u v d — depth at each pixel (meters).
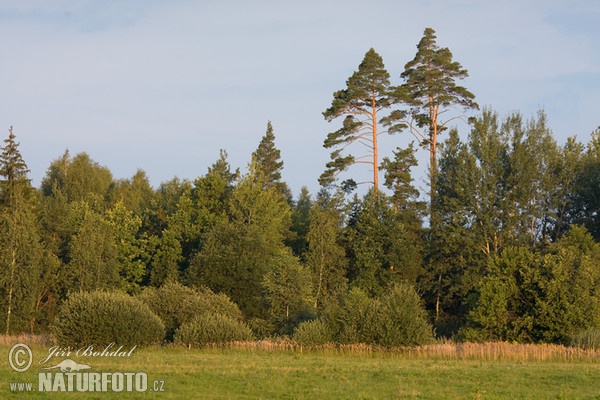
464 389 32.59
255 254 73.88
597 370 40.25
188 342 50.22
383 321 51.19
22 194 81.25
